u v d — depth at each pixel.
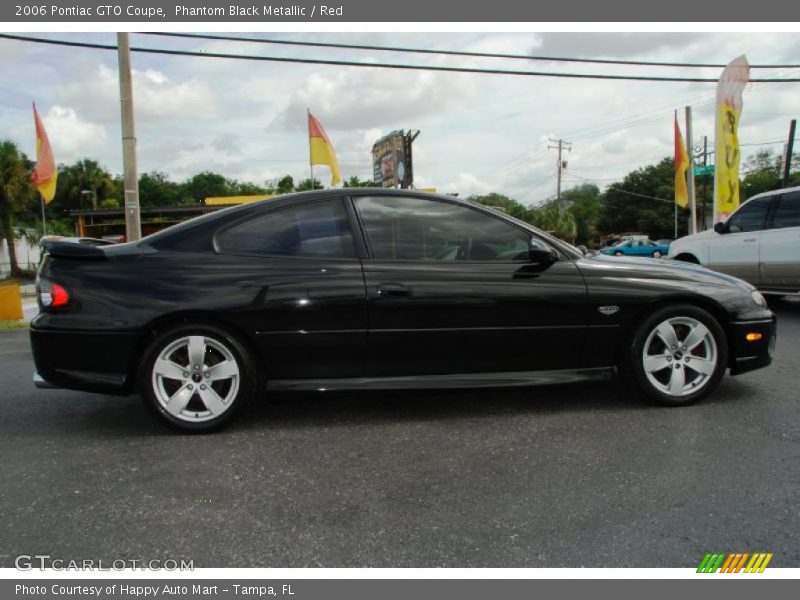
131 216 11.05
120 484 2.66
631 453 2.93
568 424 3.38
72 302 3.18
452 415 3.58
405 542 2.16
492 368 3.49
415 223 3.52
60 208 60.91
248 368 3.28
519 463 2.84
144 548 2.14
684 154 26.53
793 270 7.27
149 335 3.23
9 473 2.80
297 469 2.81
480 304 3.39
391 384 3.38
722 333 3.63
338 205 3.50
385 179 27.08
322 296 3.27
